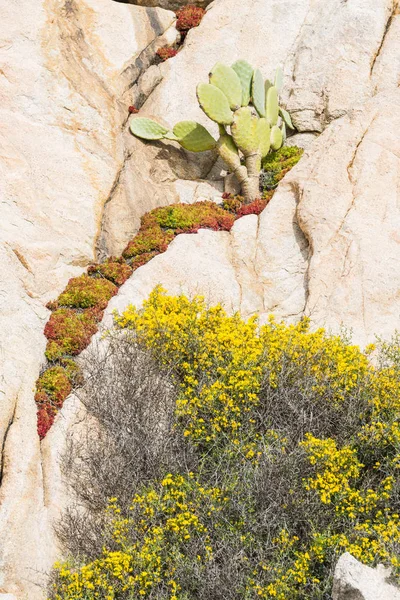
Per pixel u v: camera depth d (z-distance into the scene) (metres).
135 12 15.88
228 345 10.55
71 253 12.53
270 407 9.88
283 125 15.40
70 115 13.82
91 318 11.69
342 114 15.20
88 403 10.40
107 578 8.41
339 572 7.60
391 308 11.91
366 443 9.43
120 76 15.08
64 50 14.33
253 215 13.92
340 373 10.03
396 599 7.40
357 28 15.70
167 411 10.09
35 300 11.66
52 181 12.94
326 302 12.08
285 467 8.80
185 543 8.55
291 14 16.47
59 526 9.27
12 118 13.19
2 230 11.84
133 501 8.96
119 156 14.08
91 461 9.72
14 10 14.20
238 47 16.20
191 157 15.03
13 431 9.58
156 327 10.81
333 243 12.55
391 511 8.77
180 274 12.59
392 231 12.56
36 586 8.70
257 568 8.20
